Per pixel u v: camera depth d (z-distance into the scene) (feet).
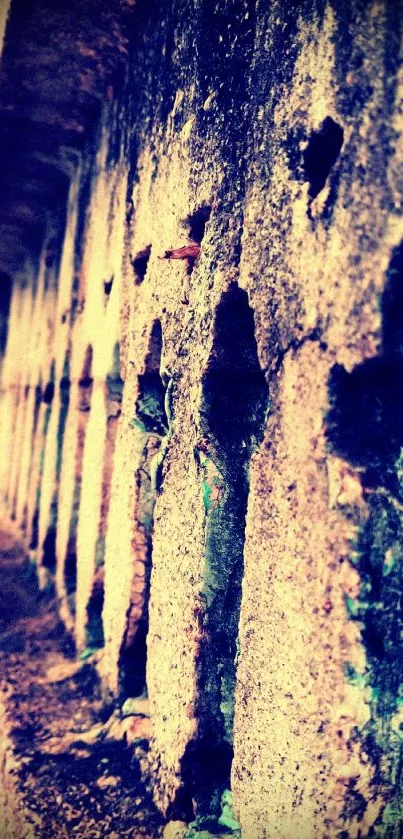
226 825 6.31
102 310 12.62
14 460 26.63
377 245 4.50
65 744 8.89
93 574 11.37
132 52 11.05
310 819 4.80
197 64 7.80
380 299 4.47
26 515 22.34
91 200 14.34
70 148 15.46
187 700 6.58
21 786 7.88
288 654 5.03
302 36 5.50
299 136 5.39
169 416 7.82
